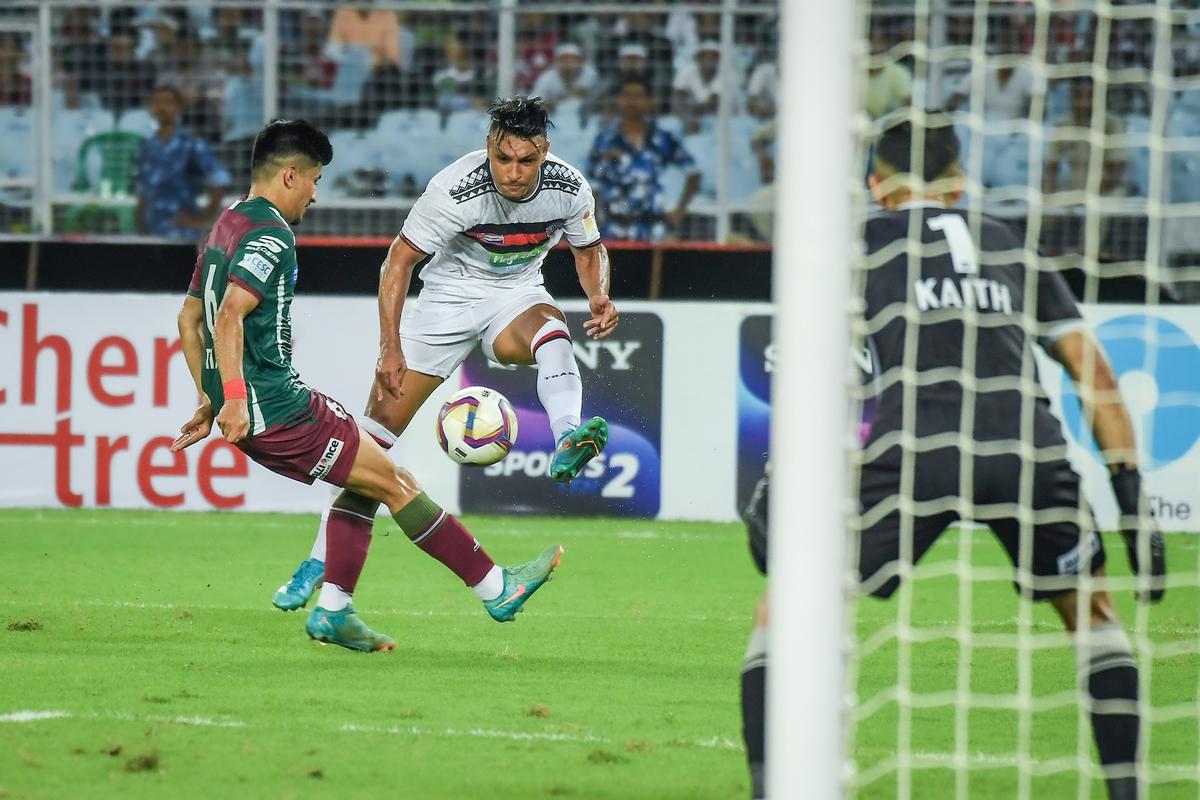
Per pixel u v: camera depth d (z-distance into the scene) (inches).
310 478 749.3
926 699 635.5
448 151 1784.0
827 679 403.5
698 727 633.0
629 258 1413.6
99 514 1400.1
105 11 1759.4
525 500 1418.6
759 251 1407.5
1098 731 510.3
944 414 519.8
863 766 573.0
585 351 1408.7
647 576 1112.8
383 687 706.2
